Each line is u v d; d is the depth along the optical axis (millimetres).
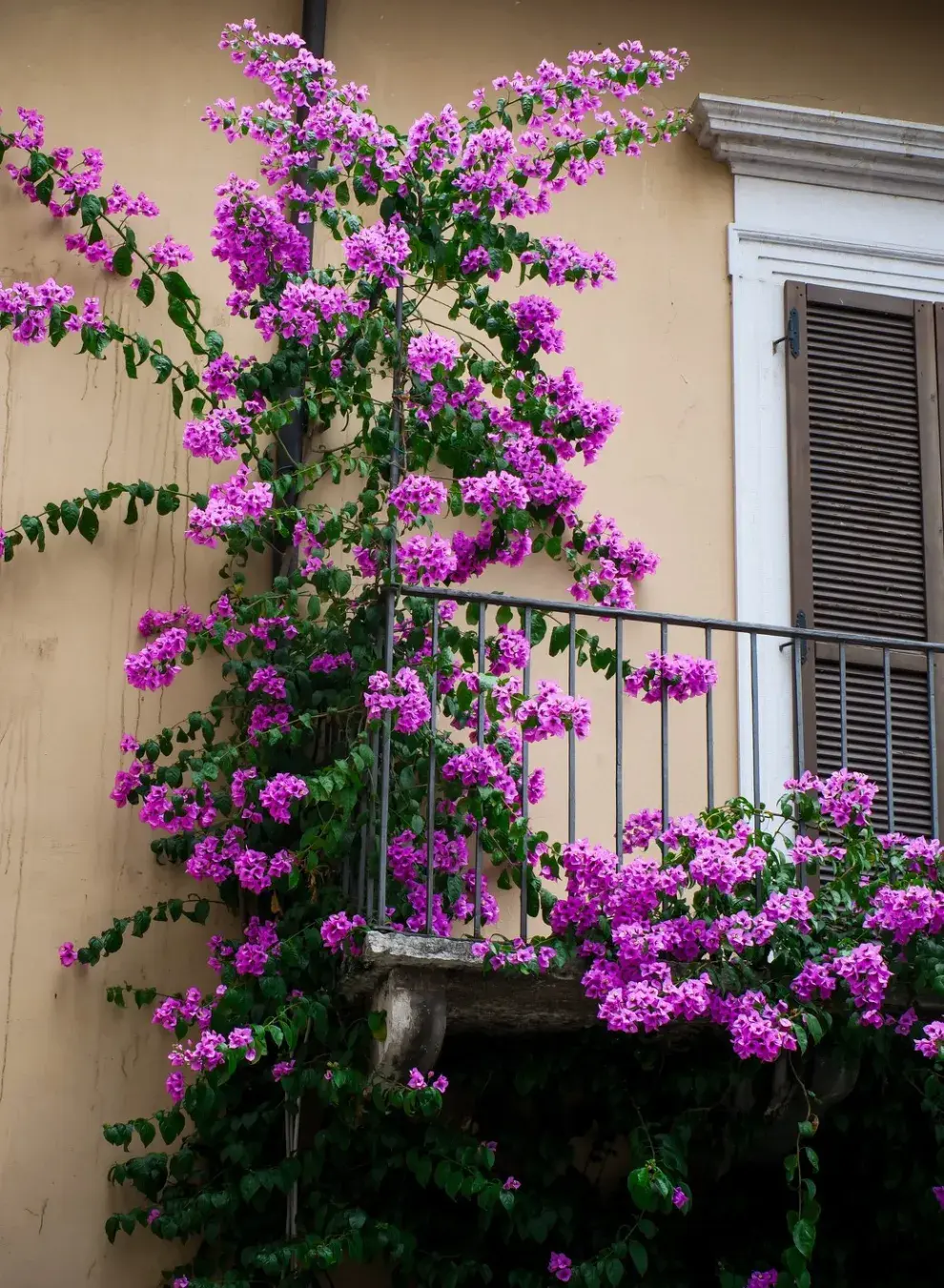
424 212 6570
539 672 6906
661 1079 6246
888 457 7457
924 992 5953
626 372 7324
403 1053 5734
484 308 6594
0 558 6633
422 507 6086
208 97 7332
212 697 6621
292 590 6316
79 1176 6129
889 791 6266
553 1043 6285
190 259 6969
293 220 7062
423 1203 6180
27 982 6277
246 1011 5898
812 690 7102
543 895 6070
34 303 6477
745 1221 6348
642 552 6926
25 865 6383
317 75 6855
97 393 6891
